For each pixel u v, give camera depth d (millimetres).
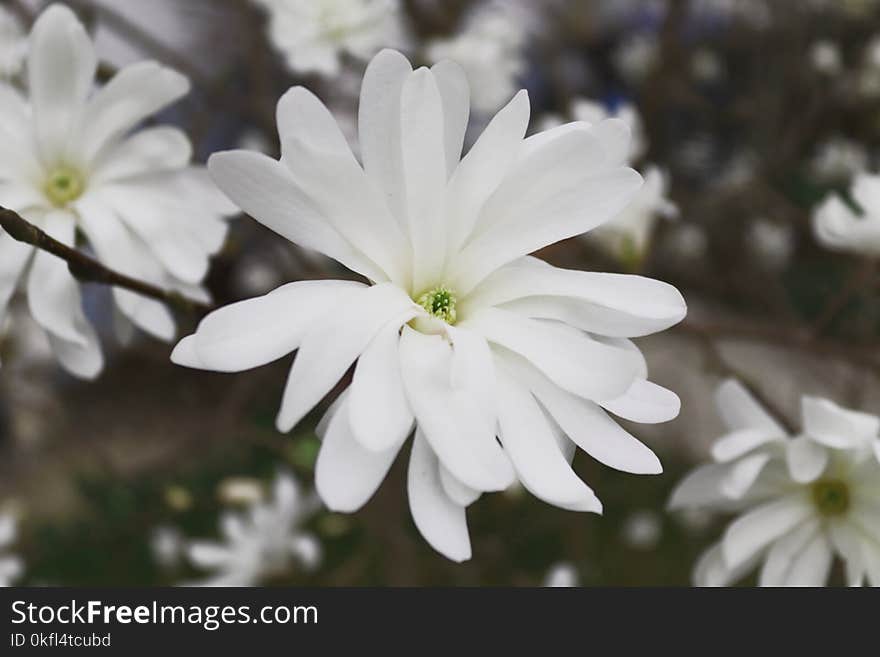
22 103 455
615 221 508
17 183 446
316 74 679
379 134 388
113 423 1048
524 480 377
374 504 700
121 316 464
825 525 462
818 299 1249
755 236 1135
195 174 461
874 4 991
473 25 769
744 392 467
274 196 382
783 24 1062
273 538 604
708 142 1210
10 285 436
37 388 902
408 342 382
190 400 939
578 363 385
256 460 1063
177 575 1023
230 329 373
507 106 394
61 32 446
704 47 1138
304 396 368
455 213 396
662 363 1067
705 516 942
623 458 383
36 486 1102
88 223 448
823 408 446
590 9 1117
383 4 546
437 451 370
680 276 1210
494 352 393
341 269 690
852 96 1064
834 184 1215
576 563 831
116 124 455
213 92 689
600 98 1173
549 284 393
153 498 1055
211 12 897
